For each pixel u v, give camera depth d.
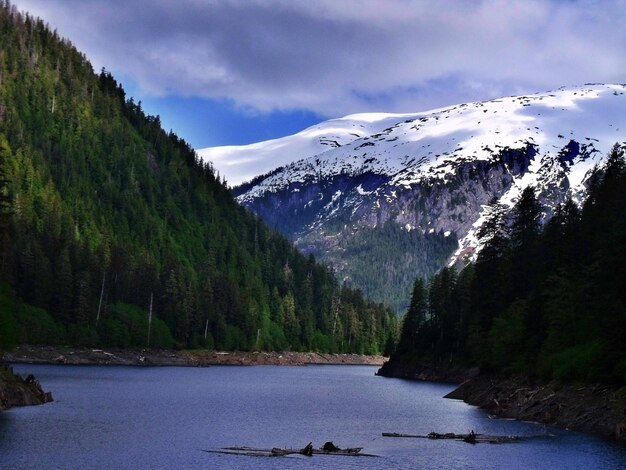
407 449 67.31
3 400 85.56
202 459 61.03
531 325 111.50
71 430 73.31
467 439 71.69
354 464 60.06
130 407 95.44
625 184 107.06
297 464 59.62
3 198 100.44
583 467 59.00
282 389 138.38
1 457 59.06
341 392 134.88
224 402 108.19
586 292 96.12
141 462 59.31
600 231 109.06
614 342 81.50
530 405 92.06
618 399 78.69
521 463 60.62
